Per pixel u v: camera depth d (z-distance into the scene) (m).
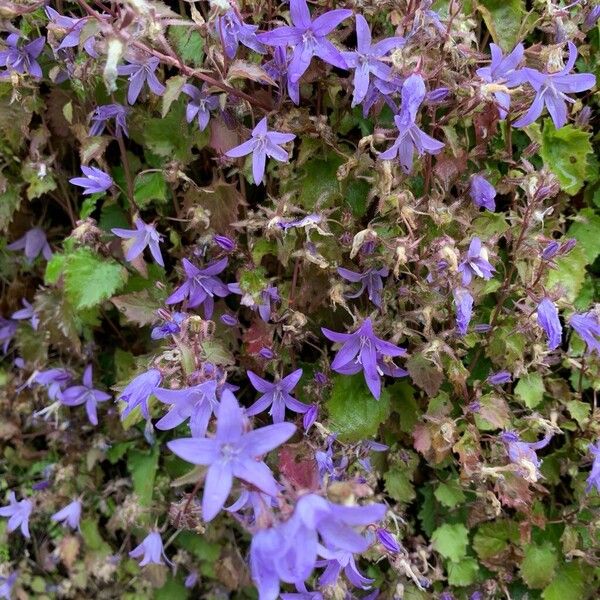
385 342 0.21
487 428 0.24
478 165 0.24
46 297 0.28
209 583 0.30
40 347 0.31
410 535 0.26
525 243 0.22
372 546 0.22
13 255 0.31
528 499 0.23
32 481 0.32
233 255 0.24
